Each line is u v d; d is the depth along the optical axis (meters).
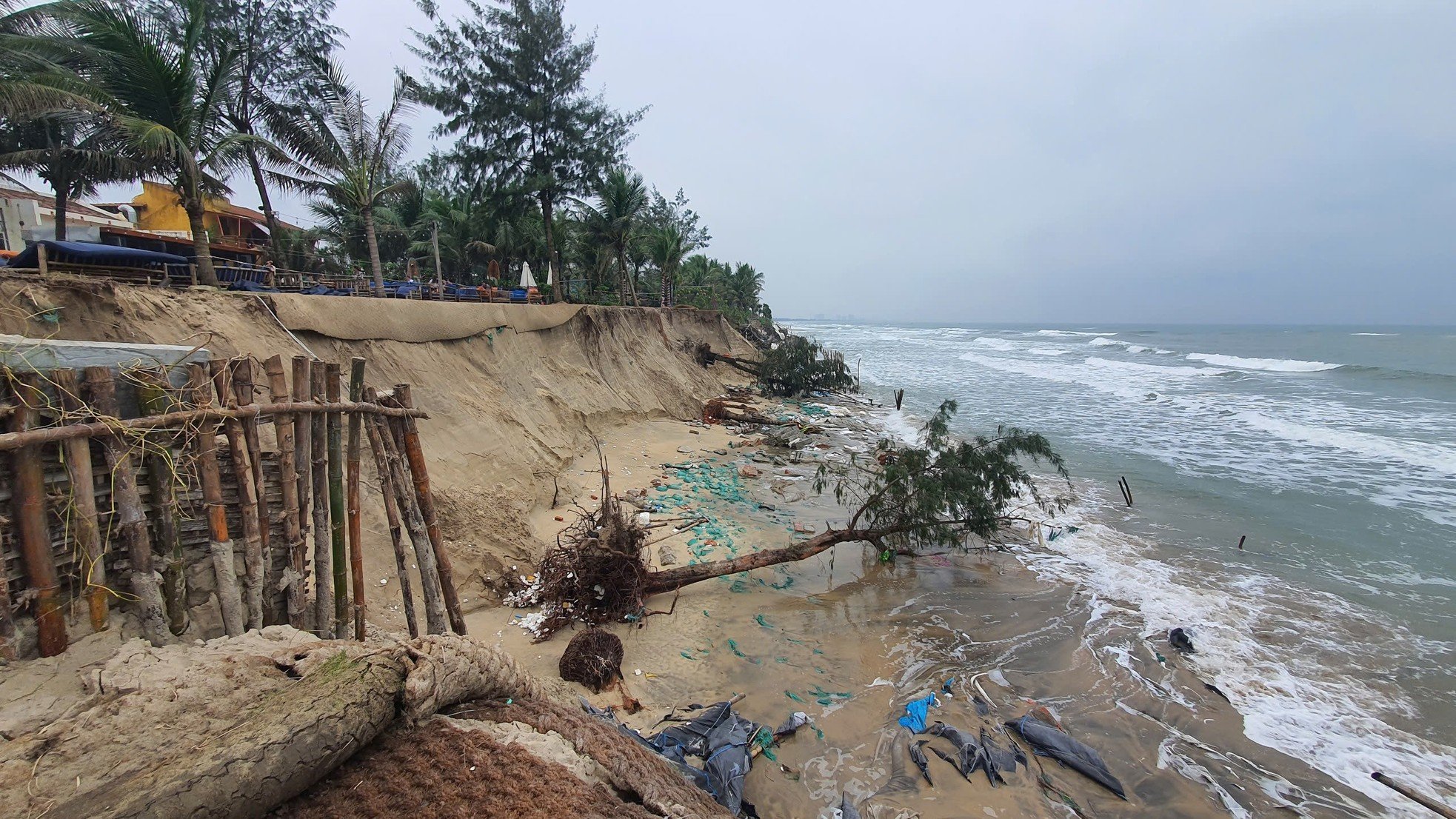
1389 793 5.76
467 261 29.95
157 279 10.50
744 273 64.12
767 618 8.70
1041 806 5.56
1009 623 8.66
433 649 3.84
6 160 12.57
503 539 8.74
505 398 12.80
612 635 7.21
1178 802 5.64
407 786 3.15
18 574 3.14
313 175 16.19
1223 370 39.09
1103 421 23.30
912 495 9.99
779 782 5.72
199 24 10.50
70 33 9.59
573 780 3.43
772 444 19.02
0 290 5.73
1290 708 6.88
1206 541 11.53
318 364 4.70
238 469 4.07
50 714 2.87
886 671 7.51
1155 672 7.50
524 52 21.89
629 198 26.67
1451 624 8.50
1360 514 12.84
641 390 21.38
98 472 3.50
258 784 2.74
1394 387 30.34
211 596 4.02
